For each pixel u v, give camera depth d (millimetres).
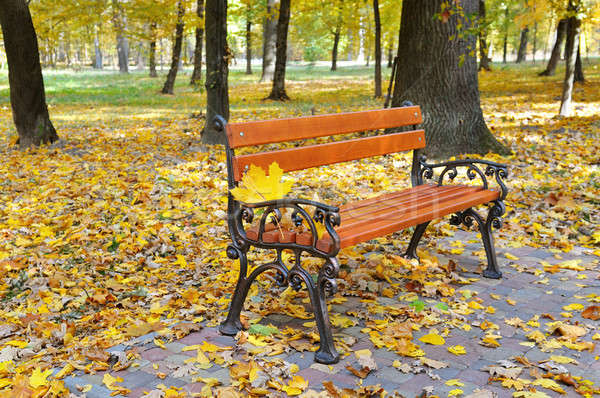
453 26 7172
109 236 4812
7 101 18859
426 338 2744
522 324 2932
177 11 21062
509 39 40531
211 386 2336
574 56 10617
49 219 5293
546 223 4762
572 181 6027
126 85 28562
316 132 3307
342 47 45188
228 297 3482
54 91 24016
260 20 27172
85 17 20328
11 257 4340
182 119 13000
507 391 2258
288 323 3035
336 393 2221
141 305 3514
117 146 9211
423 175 4250
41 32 20203
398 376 2408
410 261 3957
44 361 2689
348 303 3293
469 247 4344
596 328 2857
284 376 2408
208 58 9031
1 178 7059
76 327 3197
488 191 3740
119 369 2498
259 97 19156
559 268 3805
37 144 9477
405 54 7527
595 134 8812
